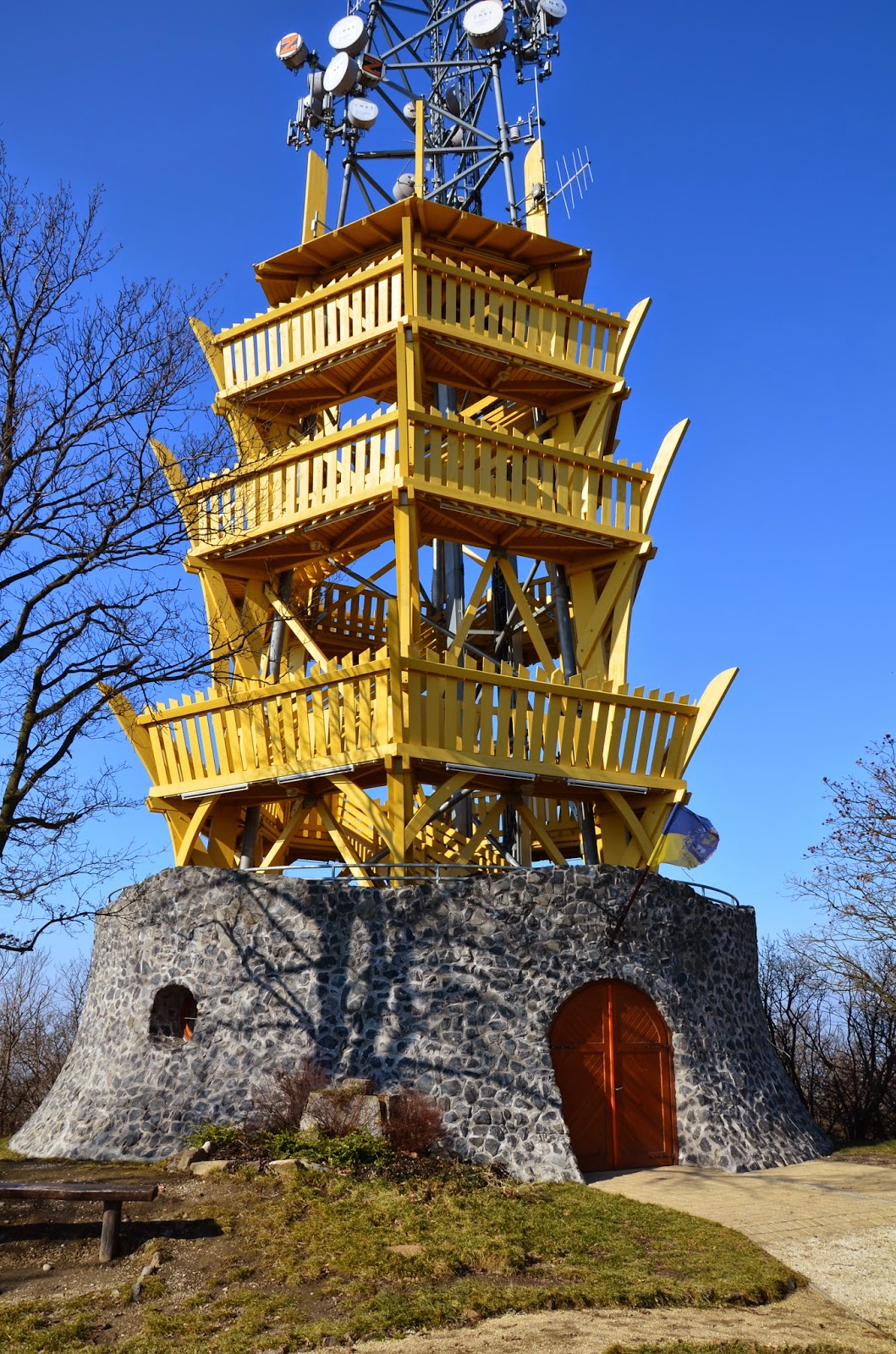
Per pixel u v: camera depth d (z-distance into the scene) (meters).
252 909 16.09
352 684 16.78
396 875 16.80
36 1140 16.47
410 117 26.58
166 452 16.83
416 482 17.88
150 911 16.83
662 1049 16.09
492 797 23.88
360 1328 9.05
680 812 18.59
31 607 14.68
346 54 24.12
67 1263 10.59
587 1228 11.73
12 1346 8.75
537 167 22.91
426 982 15.25
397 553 17.64
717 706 18.55
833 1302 9.97
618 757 18.17
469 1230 11.27
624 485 20.00
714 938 17.47
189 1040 15.62
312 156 22.61
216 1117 14.70
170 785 18.52
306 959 15.57
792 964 28.00
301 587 23.00
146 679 15.16
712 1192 13.87
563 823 23.80
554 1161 14.10
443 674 16.73
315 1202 11.88
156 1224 11.32
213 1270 10.28
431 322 18.80
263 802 20.03
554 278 21.83
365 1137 13.44
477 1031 14.98
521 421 23.19
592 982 15.79
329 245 20.70
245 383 20.44
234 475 17.95
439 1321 9.27
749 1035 17.52
